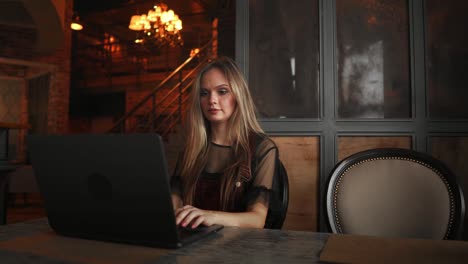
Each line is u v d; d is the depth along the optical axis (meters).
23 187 5.13
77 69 11.73
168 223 0.67
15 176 5.11
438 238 1.12
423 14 2.30
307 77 2.40
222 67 1.42
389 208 1.19
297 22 2.43
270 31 2.45
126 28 10.30
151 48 7.16
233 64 1.44
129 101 10.98
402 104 2.32
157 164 0.64
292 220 2.30
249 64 2.45
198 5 8.50
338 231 1.20
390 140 2.29
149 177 0.65
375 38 2.36
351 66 2.37
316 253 0.68
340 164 1.28
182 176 1.44
